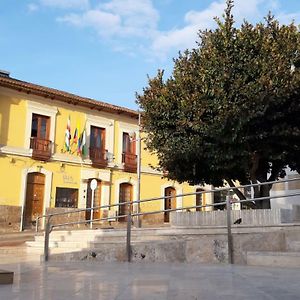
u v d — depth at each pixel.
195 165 12.74
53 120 28.14
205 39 13.11
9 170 25.78
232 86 11.39
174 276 6.88
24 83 26.67
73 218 28.14
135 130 32.78
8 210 25.38
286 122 11.97
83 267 8.91
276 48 12.00
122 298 5.02
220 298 4.83
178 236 10.93
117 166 31.39
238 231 9.86
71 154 28.80
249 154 11.60
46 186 27.31
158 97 12.91
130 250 9.91
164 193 34.19
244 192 14.80
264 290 5.29
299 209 11.47
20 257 12.44
